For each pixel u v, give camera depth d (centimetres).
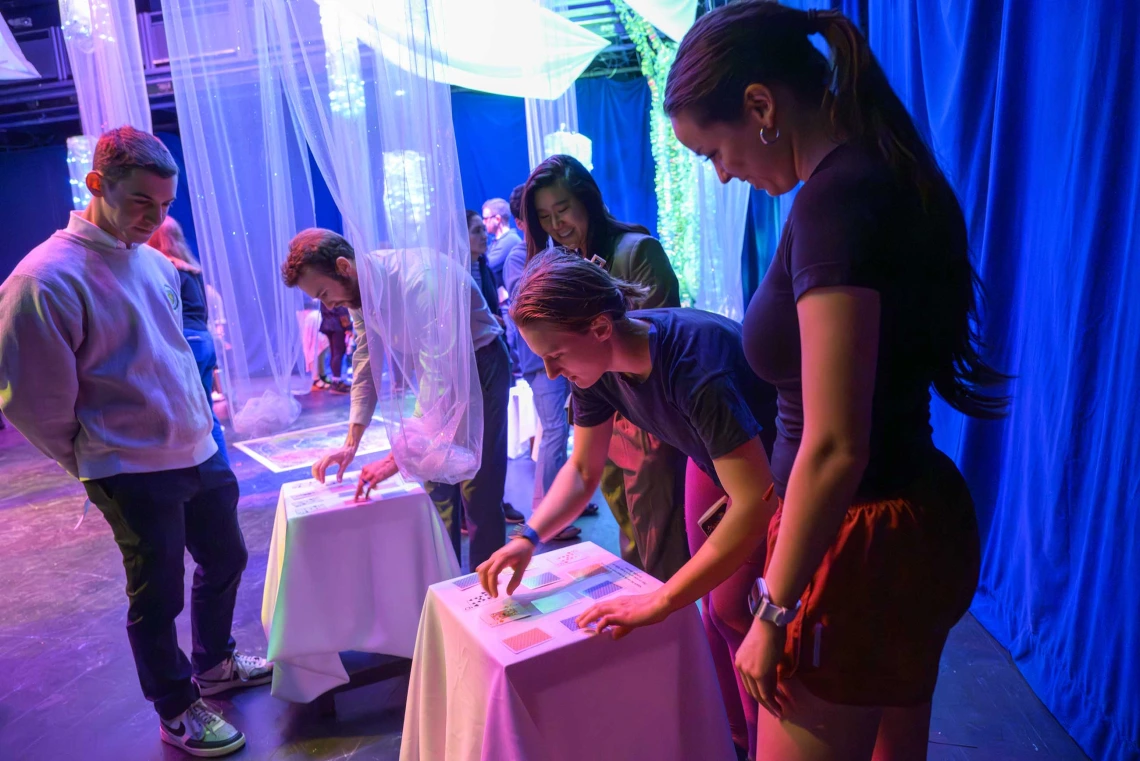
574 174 217
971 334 107
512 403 481
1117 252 173
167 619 212
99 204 192
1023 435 225
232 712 235
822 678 104
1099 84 172
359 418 248
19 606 329
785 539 93
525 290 121
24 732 235
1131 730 172
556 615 134
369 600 223
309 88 252
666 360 125
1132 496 169
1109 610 179
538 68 448
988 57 231
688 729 138
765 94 95
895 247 91
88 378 194
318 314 811
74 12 302
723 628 166
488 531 267
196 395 215
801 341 97
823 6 369
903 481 102
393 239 241
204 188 376
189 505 229
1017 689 217
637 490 191
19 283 182
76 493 500
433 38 233
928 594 103
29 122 875
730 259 584
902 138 96
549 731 124
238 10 356
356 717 229
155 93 740
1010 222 225
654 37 654
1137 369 164
